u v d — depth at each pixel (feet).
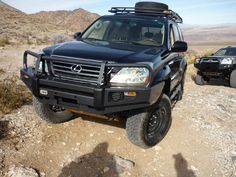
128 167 13.55
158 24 18.11
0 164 12.51
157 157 14.80
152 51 15.37
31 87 14.12
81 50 14.23
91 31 18.89
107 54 13.67
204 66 34.76
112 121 17.67
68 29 140.77
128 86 12.75
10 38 77.82
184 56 23.50
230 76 33.09
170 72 15.71
